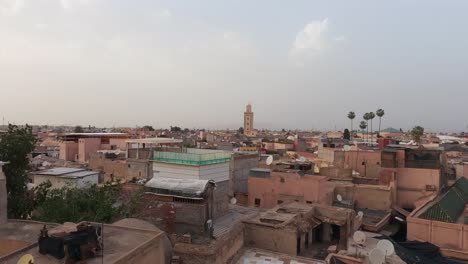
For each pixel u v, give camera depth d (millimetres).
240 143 101688
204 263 17766
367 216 36500
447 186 48344
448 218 30406
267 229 23016
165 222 22719
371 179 43000
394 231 34719
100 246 10930
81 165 53125
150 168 41125
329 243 26969
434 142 104750
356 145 71812
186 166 25969
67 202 23219
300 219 24219
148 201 23375
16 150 25172
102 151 64750
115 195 27578
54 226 13641
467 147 82625
